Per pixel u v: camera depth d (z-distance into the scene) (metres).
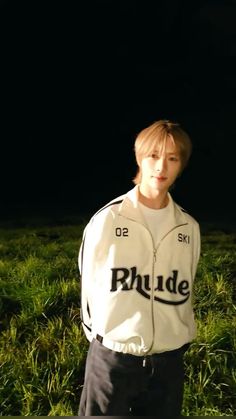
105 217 2.24
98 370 2.28
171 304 2.25
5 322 4.59
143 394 2.32
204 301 4.91
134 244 2.23
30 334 4.31
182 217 2.34
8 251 7.41
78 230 9.79
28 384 3.59
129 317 2.21
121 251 2.22
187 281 2.31
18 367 3.77
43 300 4.82
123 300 2.22
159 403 2.30
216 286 5.19
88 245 2.27
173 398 2.32
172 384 2.30
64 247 7.52
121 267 2.22
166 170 2.25
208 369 3.79
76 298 4.98
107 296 2.23
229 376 3.70
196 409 3.35
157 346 2.22
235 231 10.02
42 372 3.75
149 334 2.20
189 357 3.88
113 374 2.25
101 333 2.25
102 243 2.23
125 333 2.21
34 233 9.40
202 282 5.36
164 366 2.27
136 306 2.21
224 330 4.15
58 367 3.82
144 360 2.25
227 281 5.45
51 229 9.91
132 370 2.25
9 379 3.68
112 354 2.24
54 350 4.09
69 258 6.69
